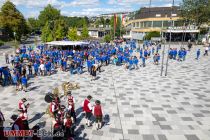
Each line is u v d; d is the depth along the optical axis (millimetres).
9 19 79375
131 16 105875
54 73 25953
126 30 100062
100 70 27141
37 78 23391
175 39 73500
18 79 18844
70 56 32625
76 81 22234
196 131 11797
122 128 12172
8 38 82438
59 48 45156
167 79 23016
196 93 18203
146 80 22641
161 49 48969
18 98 16781
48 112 13203
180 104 15695
